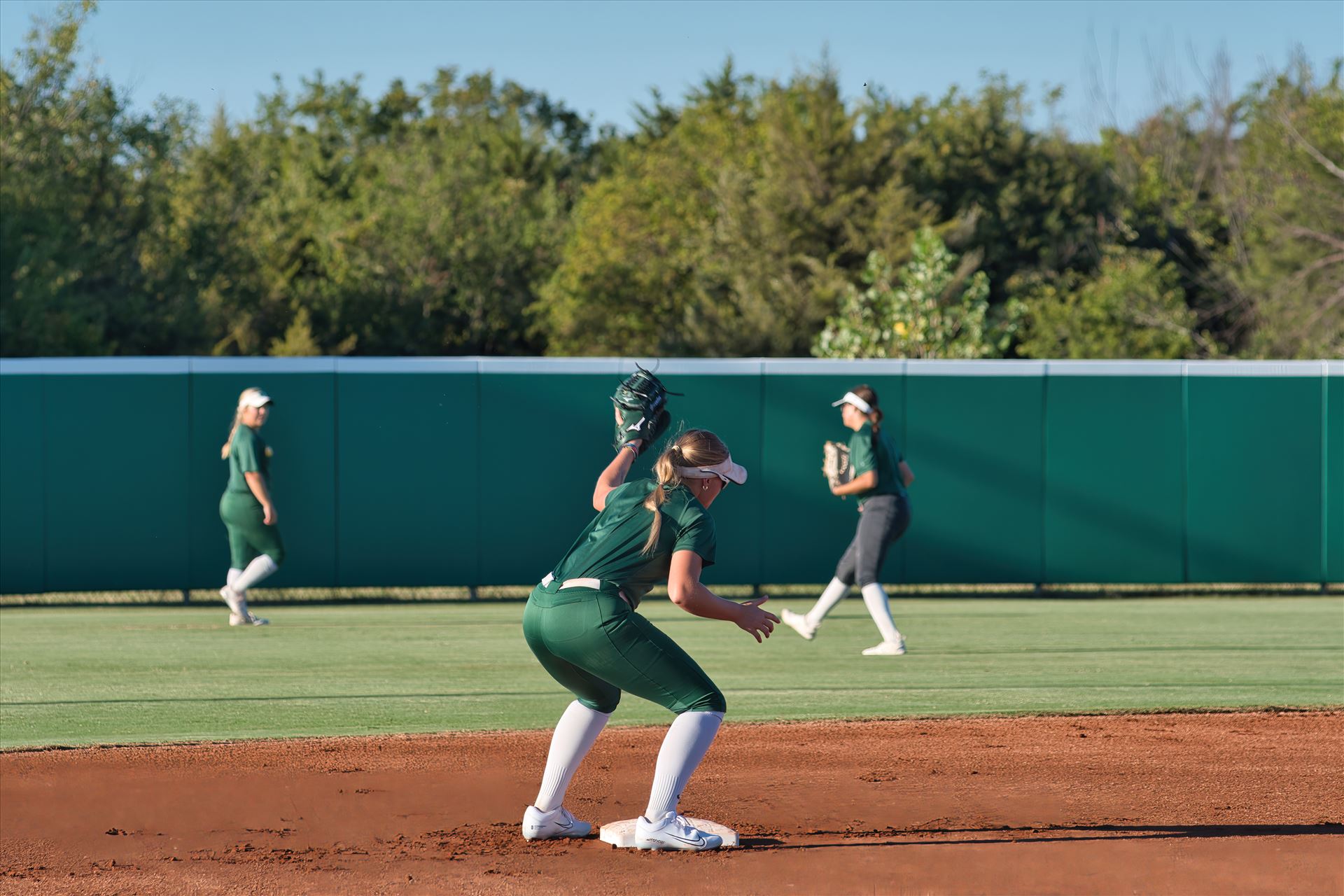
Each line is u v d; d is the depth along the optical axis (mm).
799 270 121500
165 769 21859
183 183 134625
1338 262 107375
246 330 139375
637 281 150500
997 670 32188
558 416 45719
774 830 18266
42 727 25078
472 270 174500
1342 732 25031
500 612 43344
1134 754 23188
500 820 18906
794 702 27953
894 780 21312
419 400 45312
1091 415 46531
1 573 43594
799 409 46031
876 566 33875
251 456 39156
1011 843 17500
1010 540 46531
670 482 16406
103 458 44062
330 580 45031
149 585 44312
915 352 66250
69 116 104750
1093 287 117875
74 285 101938
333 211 184875
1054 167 134625
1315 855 16922
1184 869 16328
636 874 16047
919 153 129375
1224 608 44688
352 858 16938
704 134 163375
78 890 15617
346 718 26188
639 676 16391
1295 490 46812
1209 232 138000
